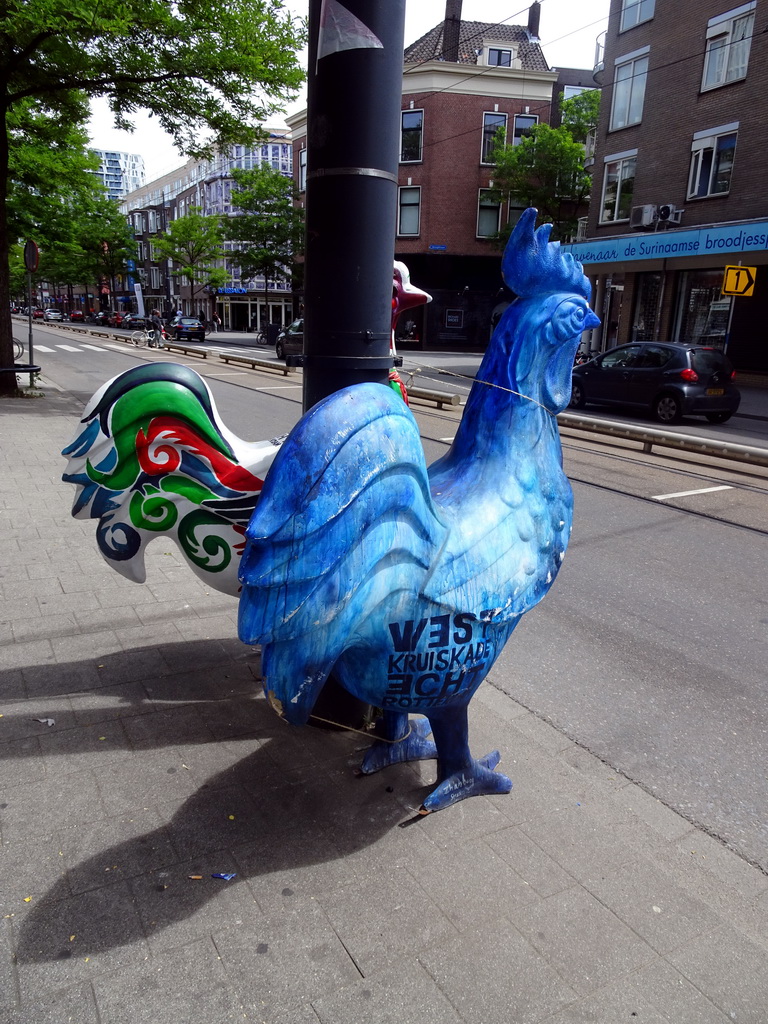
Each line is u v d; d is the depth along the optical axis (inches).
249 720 135.6
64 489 282.4
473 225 1386.6
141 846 102.6
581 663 172.9
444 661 89.9
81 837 103.7
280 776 119.7
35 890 94.1
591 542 260.1
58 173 659.4
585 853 106.1
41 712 135.4
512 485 96.6
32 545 221.9
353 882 97.8
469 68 1322.6
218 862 100.2
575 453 420.5
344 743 130.0
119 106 491.8
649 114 943.7
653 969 86.7
